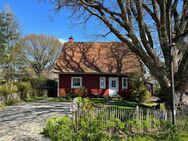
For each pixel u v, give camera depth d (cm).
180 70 1992
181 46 1248
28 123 1753
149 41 2173
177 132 1456
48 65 6738
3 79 3800
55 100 3478
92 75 3991
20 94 3294
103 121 1448
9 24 3744
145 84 3541
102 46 4372
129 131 1466
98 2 2058
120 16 2034
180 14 2072
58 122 1431
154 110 1552
